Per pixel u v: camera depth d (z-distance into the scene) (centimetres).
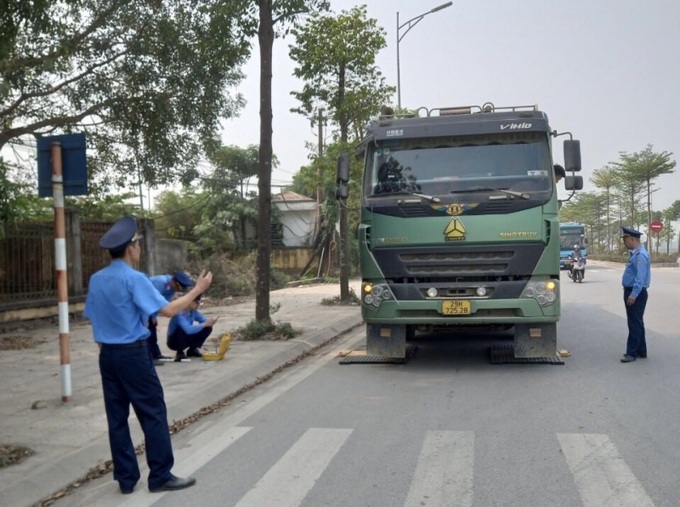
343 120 1808
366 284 925
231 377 879
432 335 1248
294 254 3794
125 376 489
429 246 895
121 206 2245
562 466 525
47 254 1446
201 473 536
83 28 1362
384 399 771
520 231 877
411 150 930
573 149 918
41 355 1055
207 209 3697
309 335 1263
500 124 912
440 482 495
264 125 1225
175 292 973
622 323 1414
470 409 712
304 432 644
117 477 499
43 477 511
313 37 1733
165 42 1371
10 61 1188
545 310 880
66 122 1404
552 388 804
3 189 805
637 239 967
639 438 596
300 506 458
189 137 1538
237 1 1191
